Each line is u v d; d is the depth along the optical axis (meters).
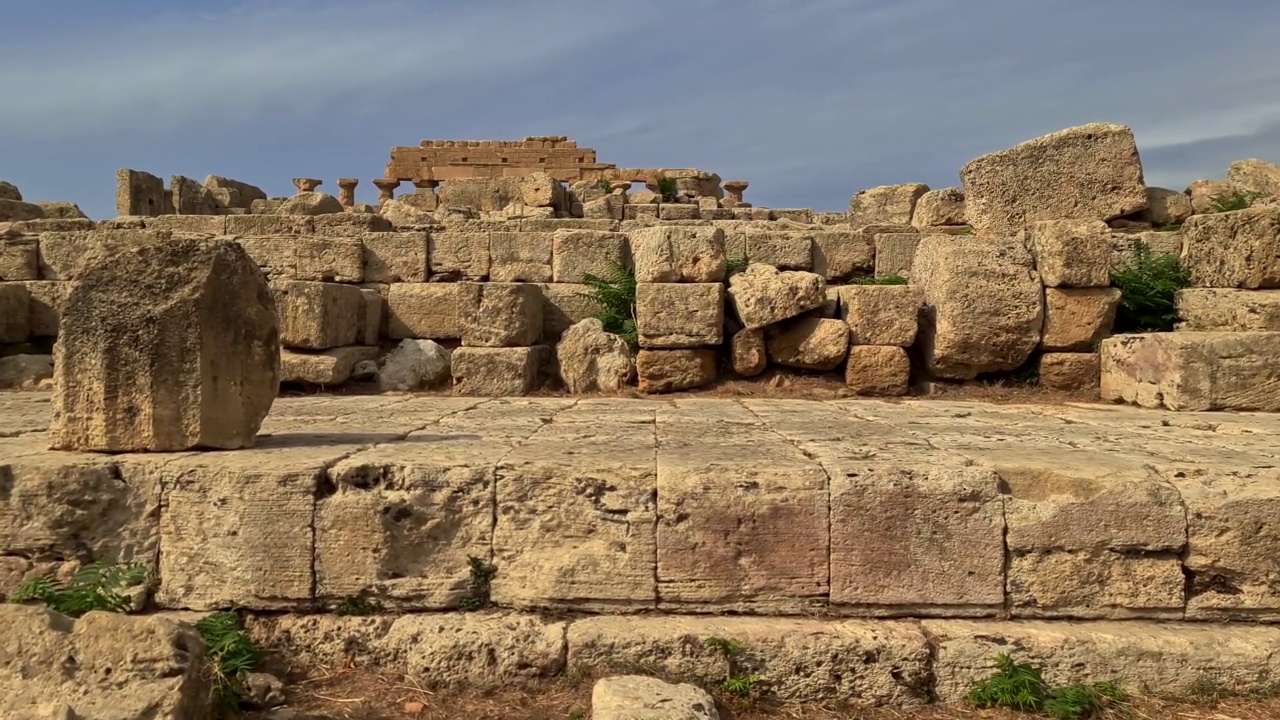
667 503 4.37
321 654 4.34
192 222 14.43
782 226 14.30
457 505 4.47
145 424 4.77
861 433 5.96
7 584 4.42
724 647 4.11
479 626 4.27
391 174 28.66
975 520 4.36
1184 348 7.58
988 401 8.76
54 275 12.12
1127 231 11.61
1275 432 6.18
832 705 4.12
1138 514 4.35
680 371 9.52
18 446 5.09
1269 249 8.82
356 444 5.24
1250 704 4.05
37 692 3.28
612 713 3.59
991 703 4.07
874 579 4.37
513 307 9.95
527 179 19.23
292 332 9.77
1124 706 4.03
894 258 11.99
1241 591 4.36
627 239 11.64
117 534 4.48
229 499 4.43
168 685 3.33
